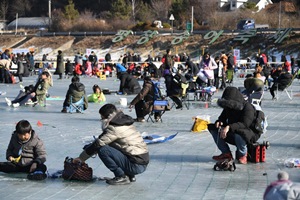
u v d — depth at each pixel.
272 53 80.50
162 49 90.12
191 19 100.94
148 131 16.20
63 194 9.09
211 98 25.78
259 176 10.42
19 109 21.92
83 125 17.45
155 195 9.06
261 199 8.78
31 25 135.38
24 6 145.38
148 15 118.75
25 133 10.19
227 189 9.45
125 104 23.59
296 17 103.44
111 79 43.16
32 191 9.26
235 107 11.10
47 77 23.33
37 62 57.16
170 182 9.95
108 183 9.73
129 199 8.81
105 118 9.65
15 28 129.25
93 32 101.19
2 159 11.80
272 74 32.19
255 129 11.33
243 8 109.50
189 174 10.59
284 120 19.20
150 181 10.02
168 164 11.52
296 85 37.56
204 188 9.52
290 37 82.19
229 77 34.12
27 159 10.36
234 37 86.38
